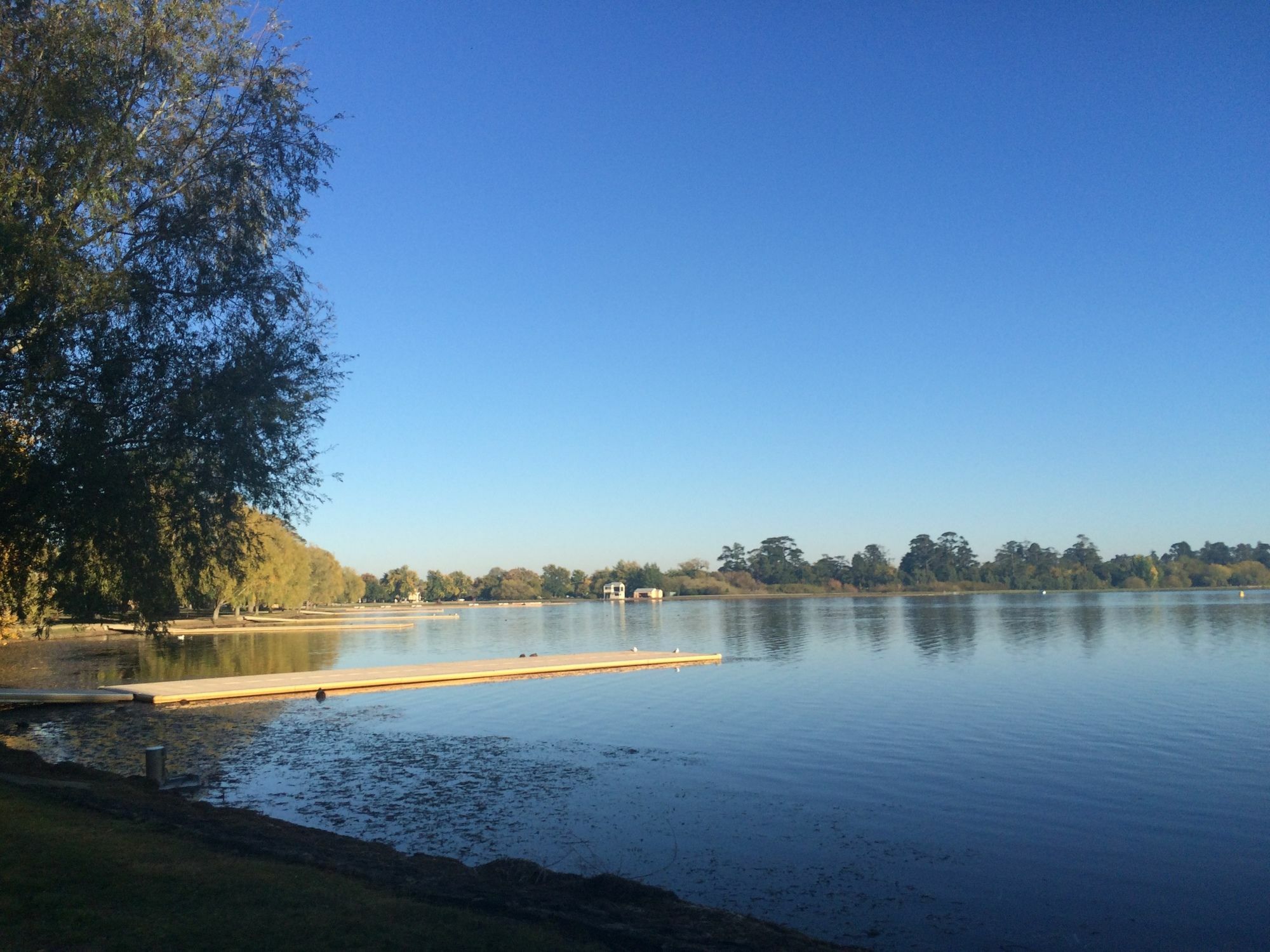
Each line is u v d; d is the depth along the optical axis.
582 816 16.25
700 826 15.69
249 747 22.91
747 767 20.34
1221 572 180.00
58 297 13.97
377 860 11.24
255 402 16.23
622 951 7.93
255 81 17.09
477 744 23.23
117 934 7.10
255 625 84.50
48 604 17.39
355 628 85.06
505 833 15.15
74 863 8.93
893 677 38.28
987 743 23.22
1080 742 23.25
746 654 49.75
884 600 159.25
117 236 16.11
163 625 19.02
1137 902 12.23
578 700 31.75
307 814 16.41
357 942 7.24
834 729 25.31
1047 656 46.97
